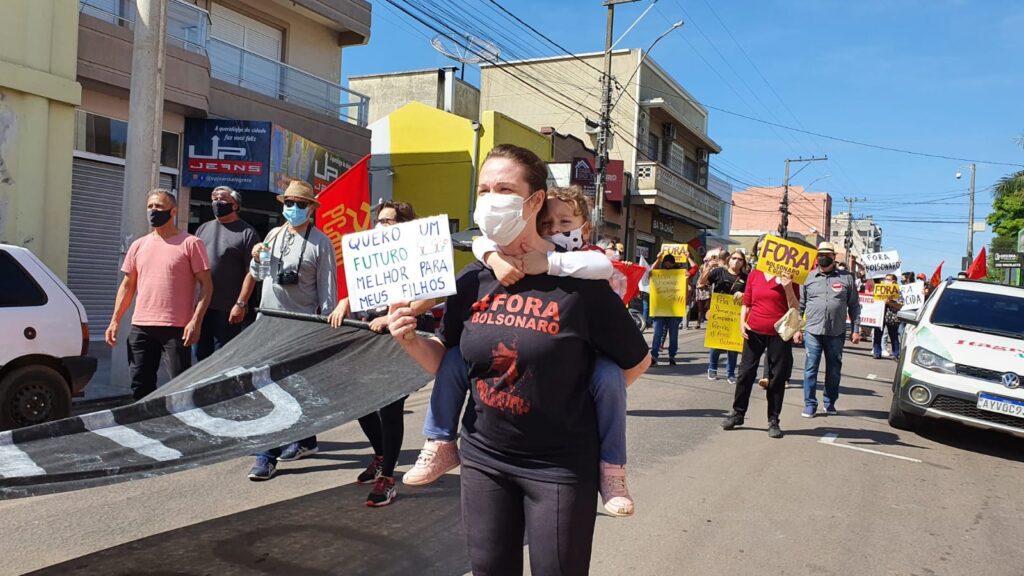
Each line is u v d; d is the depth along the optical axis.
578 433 2.17
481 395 2.18
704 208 34.97
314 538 4.07
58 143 10.28
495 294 2.20
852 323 8.55
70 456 3.07
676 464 6.08
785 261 7.07
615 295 2.21
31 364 5.77
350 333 3.97
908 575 4.06
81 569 3.57
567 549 2.13
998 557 4.39
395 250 2.31
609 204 27.33
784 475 5.91
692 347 15.55
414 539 4.12
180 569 3.59
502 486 2.21
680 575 3.91
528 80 30.67
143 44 8.11
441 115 22.45
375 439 5.02
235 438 3.21
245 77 15.02
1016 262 28.30
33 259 5.98
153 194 5.30
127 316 8.04
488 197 2.12
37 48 9.88
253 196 14.81
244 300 5.55
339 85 18.03
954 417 7.09
